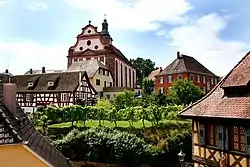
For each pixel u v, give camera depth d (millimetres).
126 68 87562
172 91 56812
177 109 39250
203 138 19109
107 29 88750
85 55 79062
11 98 10242
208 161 18562
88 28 80062
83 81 57188
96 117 37469
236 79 18109
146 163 30516
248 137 15438
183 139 34094
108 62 77188
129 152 30188
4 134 6824
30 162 7336
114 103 54938
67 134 33312
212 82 84188
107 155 30406
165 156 31984
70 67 72250
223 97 18734
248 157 15406
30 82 57625
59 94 55312
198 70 80125
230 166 16672
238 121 16000
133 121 37250
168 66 82125
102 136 31125
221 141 17422
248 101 16562
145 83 83750
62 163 10164
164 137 34781
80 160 30578
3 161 7047
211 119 17906
